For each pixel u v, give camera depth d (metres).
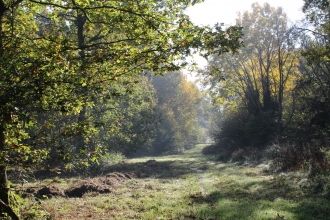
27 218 7.25
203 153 49.66
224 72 39.06
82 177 20.12
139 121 31.97
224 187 15.77
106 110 23.34
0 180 6.77
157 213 10.34
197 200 12.54
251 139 34.59
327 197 11.64
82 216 10.02
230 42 7.02
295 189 13.53
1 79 5.63
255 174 20.00
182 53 7.08
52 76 6.28
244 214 9.60
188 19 7.13
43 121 10.70
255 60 38.25
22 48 7.35
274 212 9.78
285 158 20.08
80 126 6.84
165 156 52.88
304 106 25.78
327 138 23.55
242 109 41.62
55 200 12.55
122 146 30.05
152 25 7.19
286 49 32.91
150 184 17.12
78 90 6.74
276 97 35.62
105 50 7.53
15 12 8.62
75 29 23.31
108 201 12.52
